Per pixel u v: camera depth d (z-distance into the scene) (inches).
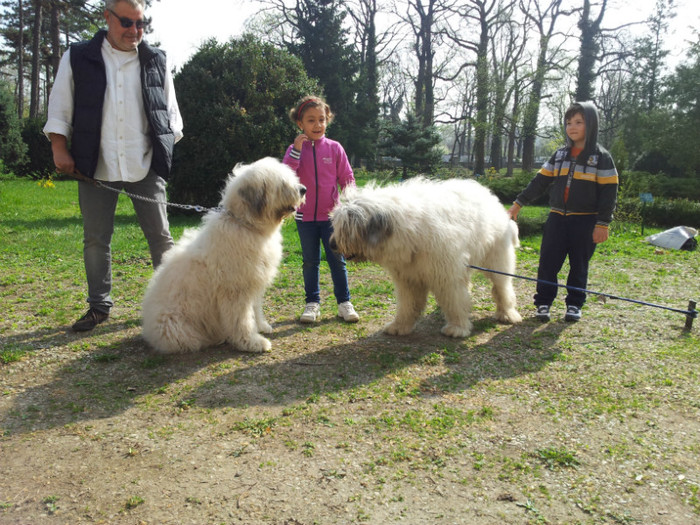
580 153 183.2
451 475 96.9
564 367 146.9
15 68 1572.3
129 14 154.3
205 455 103.0
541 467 99.6
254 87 424.8
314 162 182.4
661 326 181.9
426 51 1416.1
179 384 135.3
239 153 417.7
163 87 175.8
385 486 93.5
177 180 422.9
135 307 200.4
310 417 118.4
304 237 187.0
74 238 332.5
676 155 798.5
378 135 1189.1
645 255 319.3
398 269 163.0
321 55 1218.0
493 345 164.7
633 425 115.0
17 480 94.9
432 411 121.5
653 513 86.6
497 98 1100.5
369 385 135.1
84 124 160.6
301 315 189.3
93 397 127.7
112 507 87.6
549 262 189.5
